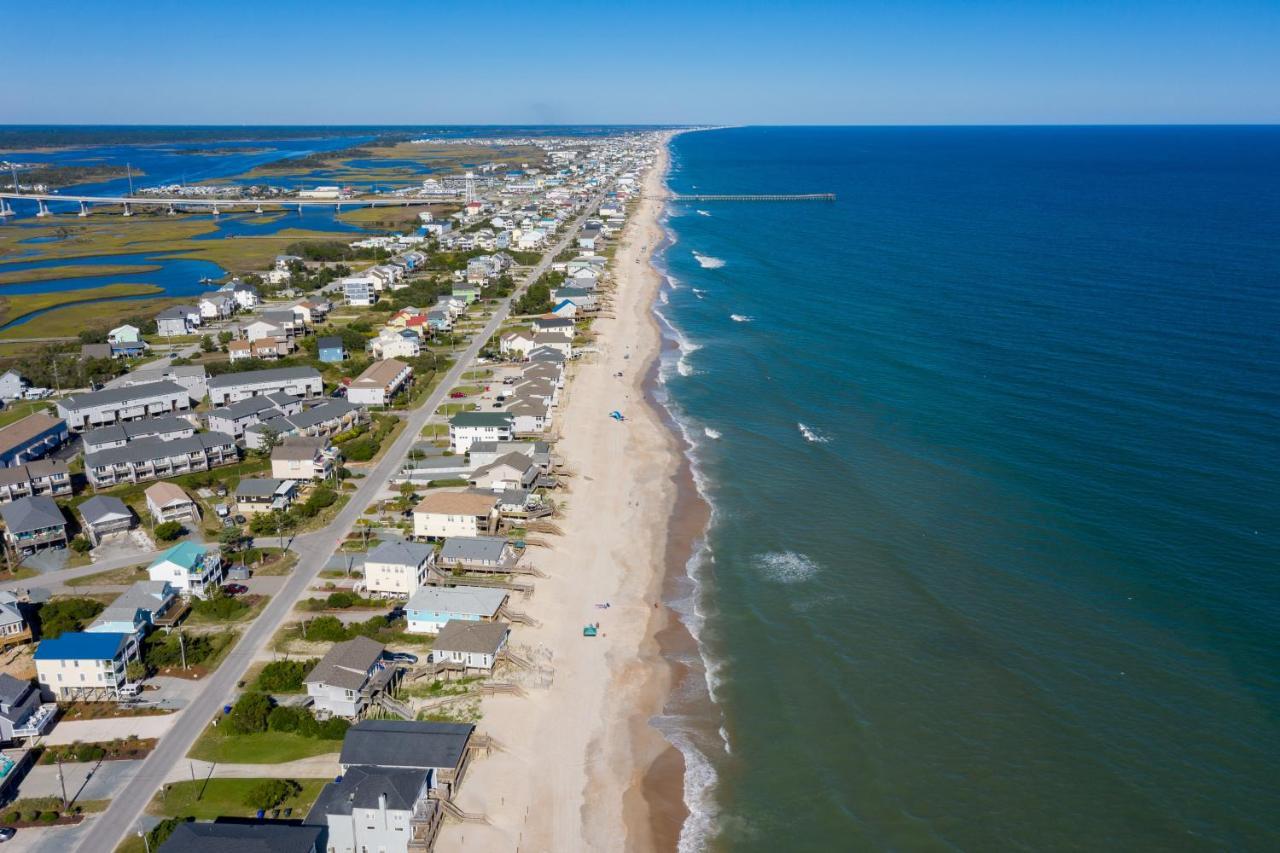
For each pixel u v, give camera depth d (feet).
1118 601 274.57
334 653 241.14
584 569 311.47
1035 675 244.42
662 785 213.87
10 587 292.61
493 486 360.28
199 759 214.90
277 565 308.81
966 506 343.05
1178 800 201.05
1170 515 318.86
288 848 175.01
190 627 271.08
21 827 192.24
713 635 271.90
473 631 258.98
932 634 265.54
